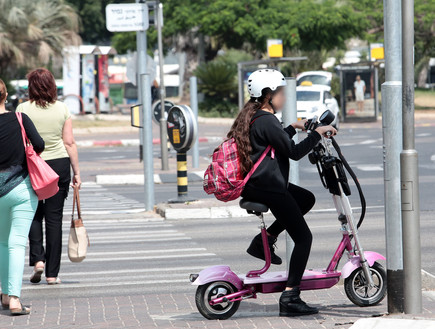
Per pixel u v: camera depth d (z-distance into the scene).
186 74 107.31
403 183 11.50
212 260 19.89
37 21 82.00
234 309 12.92
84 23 156.75
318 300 14.65
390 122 12.39
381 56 85.00
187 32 105.31
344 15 97.88
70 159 16.77
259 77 12.56
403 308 11.98
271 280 12.95
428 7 107.31
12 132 13.41
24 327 12.85
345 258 19.56
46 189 13.57
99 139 71.56
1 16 79.94
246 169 12.36
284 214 12.59
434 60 161.62
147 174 29.61
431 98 120.00
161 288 16.75
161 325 12.45
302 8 97.38
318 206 30.08
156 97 74.69
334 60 111.25
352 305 13.79
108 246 22.41
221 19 95.44
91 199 34.25
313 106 73.75
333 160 12.87
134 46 107.69
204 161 50.06
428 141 58.81
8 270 14.18
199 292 12.83
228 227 25.69
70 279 17.83
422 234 22.97
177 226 26.17
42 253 17.23
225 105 98.88
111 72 122.19
